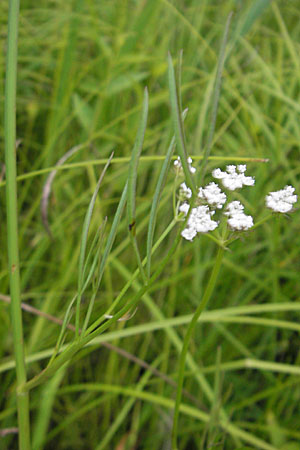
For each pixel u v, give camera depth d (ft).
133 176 0.76
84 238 0.84
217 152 1.98
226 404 1.74
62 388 1.54
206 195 0.83
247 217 0.83
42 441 1.45
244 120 2.11
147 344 1.71
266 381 1.78
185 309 1.86
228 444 1.59
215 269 0.86
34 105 2.12
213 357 1.79
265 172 1.83
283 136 2.04
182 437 1.63
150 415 1.70
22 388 0.93
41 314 1.34
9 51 0.87
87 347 1.42
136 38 1.94
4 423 1.56
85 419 1.67
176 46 2.22
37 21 2.56
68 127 2.17
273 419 1.51
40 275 1.91
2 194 1.97
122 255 1.82
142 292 0.81
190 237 0.82
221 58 0.71
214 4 2.51
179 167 0.84
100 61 2.21
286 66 2.37
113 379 1.69
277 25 2.53
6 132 0.88
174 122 0.73
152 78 2.10
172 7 1.85
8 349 1.69
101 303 1.64
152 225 0.80
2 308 1.61
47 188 1.47
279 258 1.81
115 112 2.15
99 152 1.94
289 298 1.91
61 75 2.05
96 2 2.48
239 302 1.91
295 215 1.81
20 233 1.78
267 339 1.80
